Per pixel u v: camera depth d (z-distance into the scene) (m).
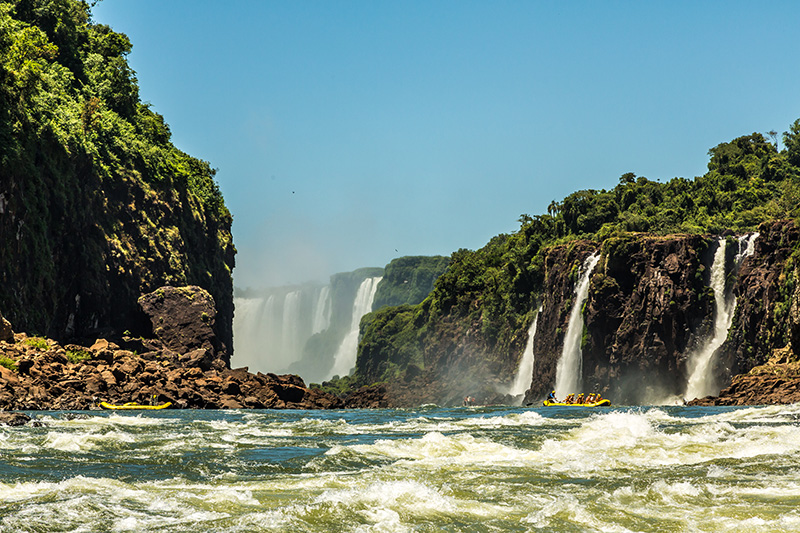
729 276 103.19
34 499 16.53
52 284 94.81
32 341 77.00
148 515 15.18
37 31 110.19
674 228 120.12
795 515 14.88
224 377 90.62
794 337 81.31
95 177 107.50
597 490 17.78
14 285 86.44
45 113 99.31
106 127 116.44
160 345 103.31
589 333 111.88
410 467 21.56
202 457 23.97
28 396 56.97
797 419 37.81
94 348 85.38
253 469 21.55
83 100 118.19
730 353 95.00
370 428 37.06
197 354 98.44
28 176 90.00
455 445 25.66
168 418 47.59
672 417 42.16
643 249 110.81
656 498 16.75
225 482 19.22
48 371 66.50
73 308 100.81
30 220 90.38
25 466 21.45
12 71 88.62
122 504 16.11
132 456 24.00
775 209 119.62
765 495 16.88
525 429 34.28
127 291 108.44
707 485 18.00
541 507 16.12
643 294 107.50
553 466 21.61
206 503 16.36
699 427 29.55
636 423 31.73
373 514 15.27
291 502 16.56
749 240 102.38
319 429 36.41
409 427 37.56
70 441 27.12
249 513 15.27
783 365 79.44
